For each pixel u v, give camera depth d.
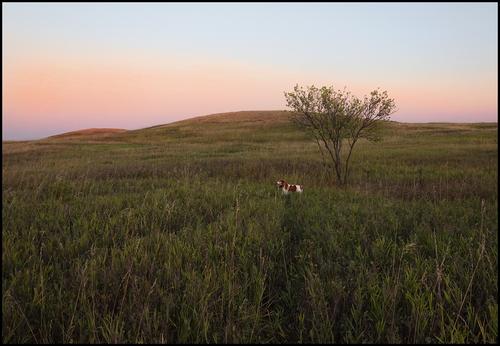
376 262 3.96
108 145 39.03
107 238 4.87
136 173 13.52
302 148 29.39
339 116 12.16
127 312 2.98
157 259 4.11
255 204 7.26
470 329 2.86
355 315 2.91
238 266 3.91
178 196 8.23
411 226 5.79
